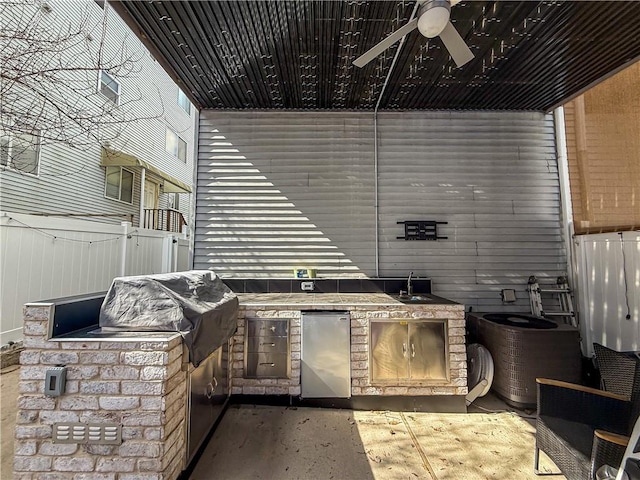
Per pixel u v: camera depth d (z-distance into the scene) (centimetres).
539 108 427
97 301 227
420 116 426
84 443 181
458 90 380
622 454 147
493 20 267
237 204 417
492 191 422
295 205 417
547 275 415
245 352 314
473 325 377
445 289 412
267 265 412
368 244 415
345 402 310
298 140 421
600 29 279
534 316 370
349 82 361
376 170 420
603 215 368
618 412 201
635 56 316
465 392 303
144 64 880
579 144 401
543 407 213
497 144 426
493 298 411
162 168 1004
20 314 388
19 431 182
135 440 180
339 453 242
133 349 185
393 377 307
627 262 343
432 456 239
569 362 304
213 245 414
